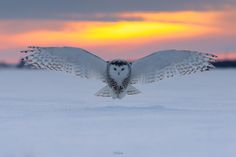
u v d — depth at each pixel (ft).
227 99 89.30
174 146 40.11
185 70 53.31
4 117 58.08
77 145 40.81
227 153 37.42
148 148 39.47
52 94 105.91
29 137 44.34
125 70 53.26
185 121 54.19
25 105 73.72
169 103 78.74
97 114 60.13
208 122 53.52
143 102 80.84
